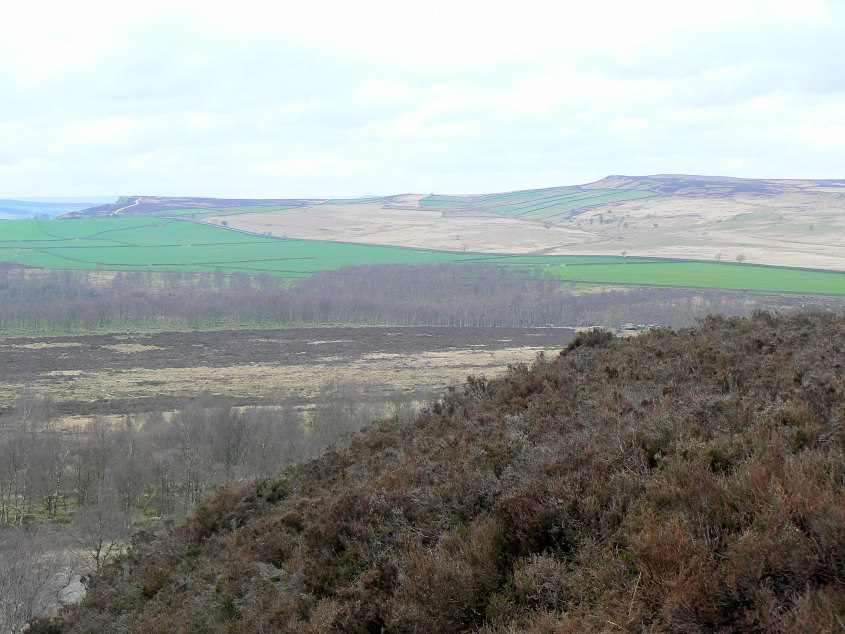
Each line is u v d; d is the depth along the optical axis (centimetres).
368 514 824
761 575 447
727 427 740
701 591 451
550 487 660
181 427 4931
